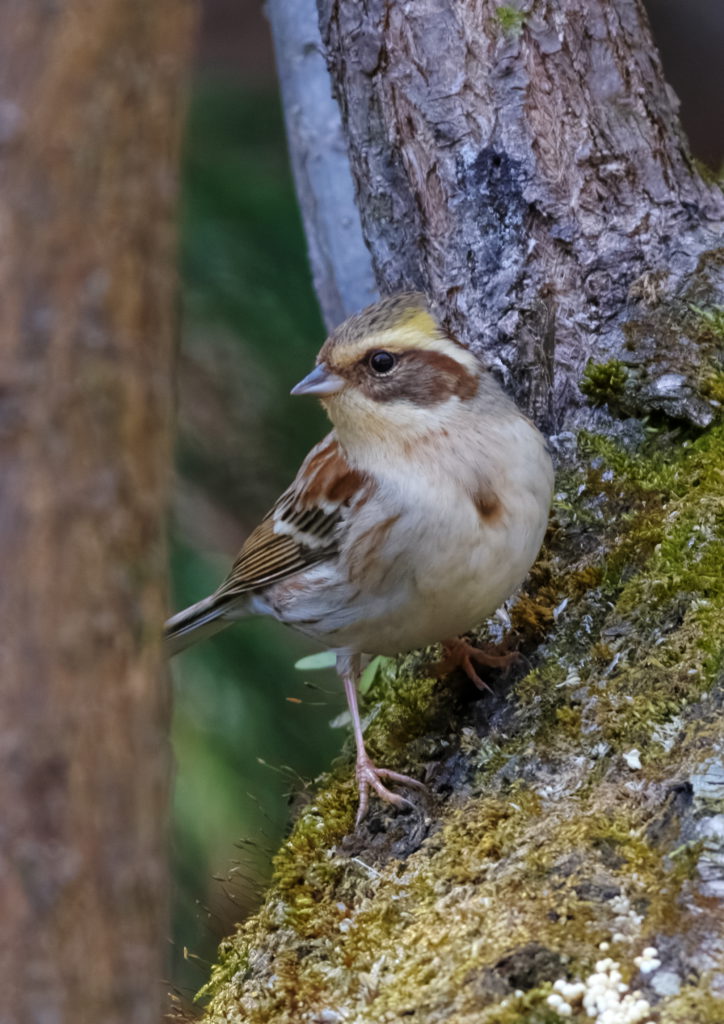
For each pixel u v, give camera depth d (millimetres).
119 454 3424
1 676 3344
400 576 7152
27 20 3203
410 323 7090
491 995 5176
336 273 11273
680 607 7051
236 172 12164
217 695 10406
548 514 7445
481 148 9234
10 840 3361
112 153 3303
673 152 9414
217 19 15031
